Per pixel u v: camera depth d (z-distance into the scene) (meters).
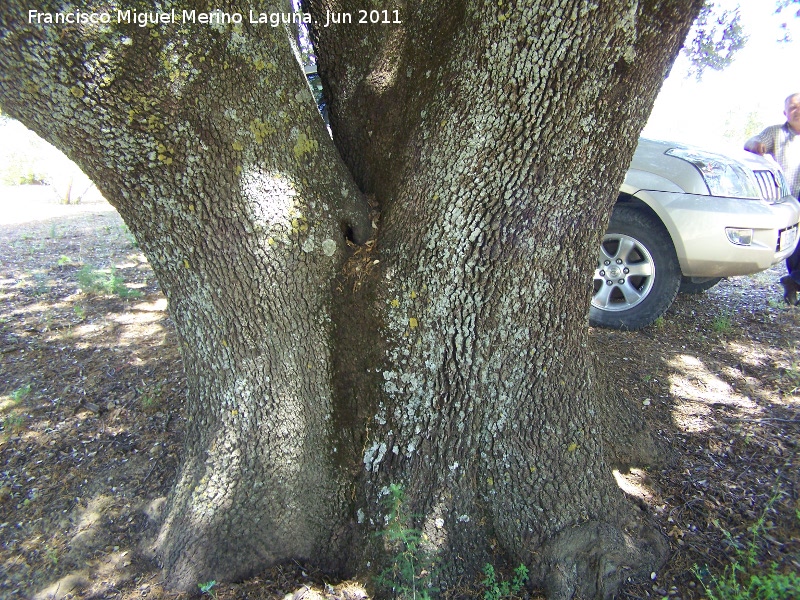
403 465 2.20
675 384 3.36
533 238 1.96
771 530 2.23
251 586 2.23
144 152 1.80
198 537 2.28
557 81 1.69
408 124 2.14
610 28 1.60
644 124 1.94
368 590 2.18
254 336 2.16
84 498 2.70
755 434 2.84
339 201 2.19
